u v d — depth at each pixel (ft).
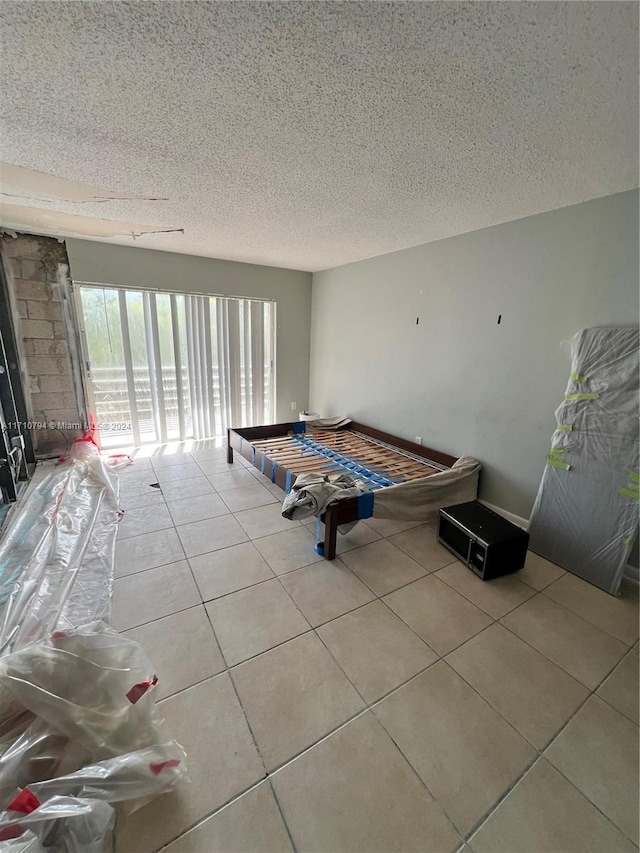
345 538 8.39
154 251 12.47
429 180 6.45
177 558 7.43
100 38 3.37
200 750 4.02
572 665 5.22
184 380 14.16
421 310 11.10
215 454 13.57
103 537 8.10
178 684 4.77
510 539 6.96
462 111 4.45
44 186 7.08
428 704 4.61
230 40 3.40
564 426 7.43
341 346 14.85
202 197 7.55
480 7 3.01
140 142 5.37
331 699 4.64
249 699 4.60
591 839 3.41
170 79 3.98
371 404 13.61
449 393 10.47
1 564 6.75
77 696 3.71
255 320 15.20
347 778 3.82
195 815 3.47
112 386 13.02
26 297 11.14
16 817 2.90
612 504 6.70
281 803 3.59
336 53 3.55
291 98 4.31
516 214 8.04
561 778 3.87
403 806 3.60
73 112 4.63
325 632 5.67
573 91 4.00
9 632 5.22
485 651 5.41
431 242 10.52
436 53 3.51
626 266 6.65
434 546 8.14
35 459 11.96
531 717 4.49
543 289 7.96
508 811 3.59
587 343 7.06
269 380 16.17
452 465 10.32
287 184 6.77
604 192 6.68
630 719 4.50
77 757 3.45
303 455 11.57
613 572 6.67
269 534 8.41
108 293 12.25
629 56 3.45
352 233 9.87
